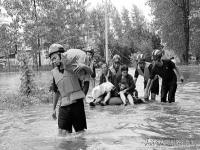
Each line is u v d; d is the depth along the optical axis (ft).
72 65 24.62
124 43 200.75
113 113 34.99
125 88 43.16
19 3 91.04
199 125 27.25
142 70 46.01
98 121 29.91
